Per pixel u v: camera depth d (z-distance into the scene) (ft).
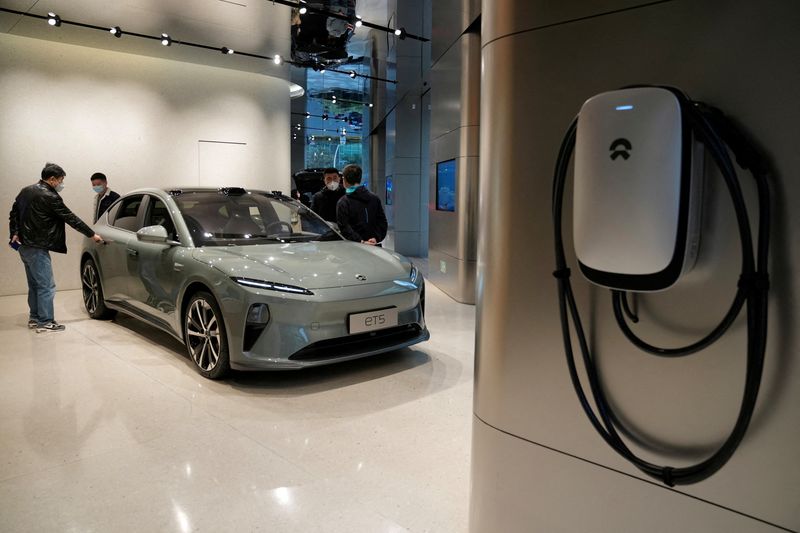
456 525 6.31
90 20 19.77
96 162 23.20
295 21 22.71
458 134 19.90
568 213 3.79
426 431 8.92
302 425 9.11
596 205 3.16
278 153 28.89
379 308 11.19
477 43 18.97
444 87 21.70
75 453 8.09
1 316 17.66
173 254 12.28
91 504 6.74
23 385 11.01
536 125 3.96
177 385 10.97
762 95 2.94
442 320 17.22
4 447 8.30
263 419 9.34
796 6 2.80
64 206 15.17
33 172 21.83
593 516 3.91
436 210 23.67
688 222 2.95
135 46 22.76
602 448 3.82
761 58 2.93
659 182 2.93
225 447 8.29
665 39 3.29
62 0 17.93
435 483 7.28
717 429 3.25
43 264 15.42
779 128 2.89
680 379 3.38
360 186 16.34
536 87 3.93
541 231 4.01
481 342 4.51
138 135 24.13
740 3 2.99
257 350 10.28
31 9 18.63
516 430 4.29
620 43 3.49
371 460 7.92
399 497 6.93
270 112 28.22
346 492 7.04
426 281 26.03
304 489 7.11
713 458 3.13
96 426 9.05
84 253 16.74
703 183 3.11
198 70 25.63
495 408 4.41
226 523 6.35
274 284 10.39
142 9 18.97
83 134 22.84
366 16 24.62
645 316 3.48
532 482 4.23
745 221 2.84
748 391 2.93
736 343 3.12
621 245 3.08
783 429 2.97
